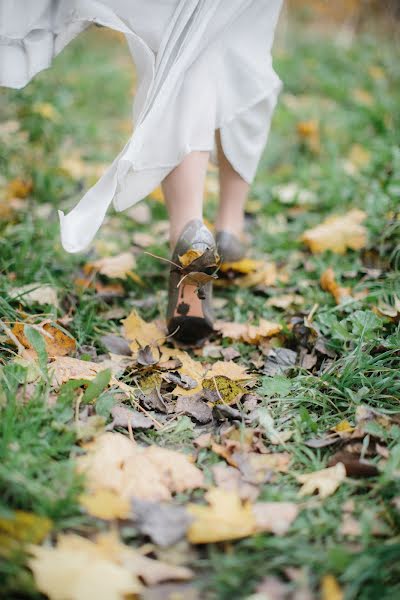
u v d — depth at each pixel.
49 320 1.66
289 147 3.32
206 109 1.61
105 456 1.27
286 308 1.99
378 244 2.22
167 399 1.55
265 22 1.73
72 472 1.19
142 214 2.60
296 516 1.17
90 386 1.40
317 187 2.87
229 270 2.11
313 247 2.29
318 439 1.39
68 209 2.53
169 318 1.73
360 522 1.15
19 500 1.14
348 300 1.87
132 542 1.11
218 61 1.65
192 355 1.77
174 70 1.53
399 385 1.51
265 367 1.68
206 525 1.11
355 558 1.04
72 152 3.09
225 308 2.02
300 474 1.29
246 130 1.82
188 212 1.65
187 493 1.25
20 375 1.42
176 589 1.02
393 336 1.66
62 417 1.36
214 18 1.59
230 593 1.01
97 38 5.20
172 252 1.68
